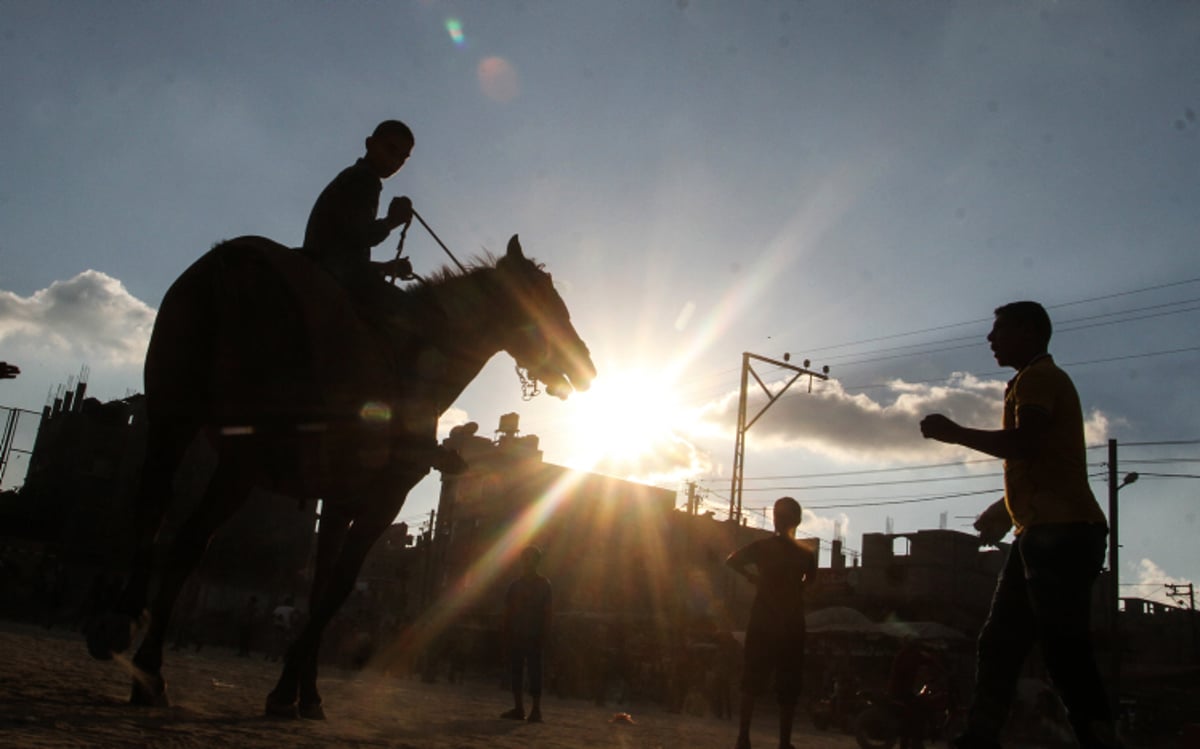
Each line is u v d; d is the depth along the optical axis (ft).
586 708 55.52
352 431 15.88
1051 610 12.39
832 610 111.34
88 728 11.49
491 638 145.59
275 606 146.00
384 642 104.22
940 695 46.09
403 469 16.78
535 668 31.32
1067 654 12.34
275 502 152.56
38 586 95.81
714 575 181.27
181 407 14.98
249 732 13.38
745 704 22.81
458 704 35.60
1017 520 13.20
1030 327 14.06
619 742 22.90
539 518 183.73
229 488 16.46
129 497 143.33
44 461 158.30
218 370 15.07
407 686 58.65
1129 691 110.63
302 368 15.43
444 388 18.52
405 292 18.15
